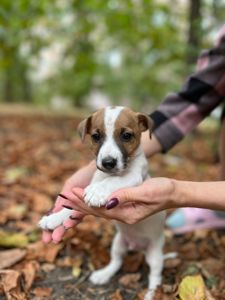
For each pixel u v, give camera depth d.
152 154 0.76
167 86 2.17
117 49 2.70
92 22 1.85
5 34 1.69
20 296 0.62
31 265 0.70
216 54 0.81
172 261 0.75
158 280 0.67
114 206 0.51
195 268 0.73
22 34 1.74
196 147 1.69
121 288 0.68
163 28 1.70
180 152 1.63
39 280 0.68
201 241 0.85
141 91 2.71
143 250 0.71
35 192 1.05
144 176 0.61
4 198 1.01
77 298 0.65
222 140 0.84
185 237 0.87
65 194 0.56
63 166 1.31
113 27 1.83
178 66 1.54
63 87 3.43
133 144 0.58
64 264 0.73
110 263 0.73
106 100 3.97
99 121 0.59
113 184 0.55
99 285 0.69
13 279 0.64
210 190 0.55
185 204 0.55
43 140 1.77
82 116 2.75
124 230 0.68
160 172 1.32
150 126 0.62
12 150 1.50
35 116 2.56
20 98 4.38
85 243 0.79
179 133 0.77
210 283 0.69
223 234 0.87
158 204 0.53
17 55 2.17
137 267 0.74
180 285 0.62
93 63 2.08
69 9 1.84
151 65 2.21
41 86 4.34
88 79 3.10
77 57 2.04
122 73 2.83
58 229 0.59
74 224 0.58
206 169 1.38
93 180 0.61
